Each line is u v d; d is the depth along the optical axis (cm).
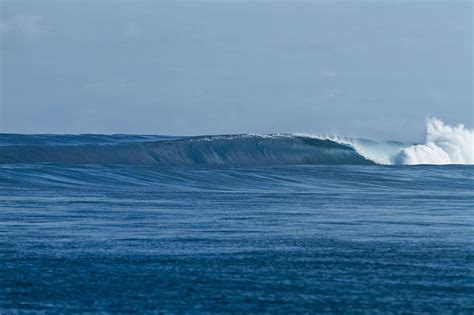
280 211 18475
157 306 8638
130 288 9494
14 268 10675
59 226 14950
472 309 8575
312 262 11269
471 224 15950
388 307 8644
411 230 14912
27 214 16938
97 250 12156
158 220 16138
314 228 15112
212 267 10831
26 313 8344
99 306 8631
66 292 9269
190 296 9094
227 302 8825
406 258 11638
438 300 8962
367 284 9781
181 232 14300
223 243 13000
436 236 14050
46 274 10288
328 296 9131
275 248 12512
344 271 10612
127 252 11994
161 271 10531
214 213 17738
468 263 11244
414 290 9456
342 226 15500
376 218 17050
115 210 18038
